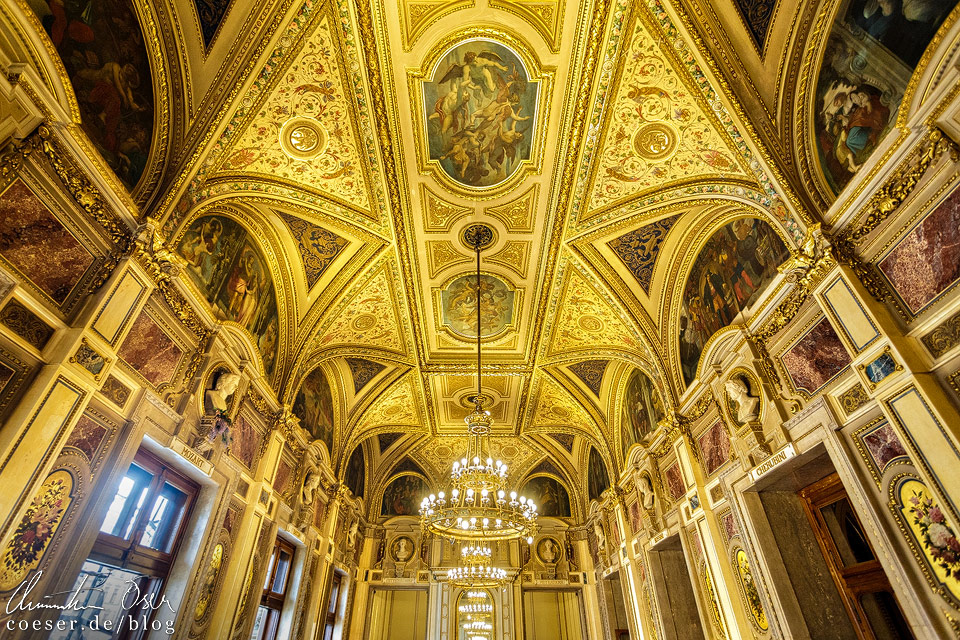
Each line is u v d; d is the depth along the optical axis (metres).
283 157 8.06
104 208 5.48
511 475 20.94
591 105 7.63
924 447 4.87
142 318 6.23
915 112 4.89
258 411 9.55
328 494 14.48
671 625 11.47
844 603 7.25
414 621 19.83
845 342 5.89
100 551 5.88
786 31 6.36
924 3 4.79
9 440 4.32
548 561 19.39
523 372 14.39
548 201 9.51
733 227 8.52
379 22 6.72
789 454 7.02
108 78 5.47
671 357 10.73
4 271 4.36
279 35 6.46
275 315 10.20
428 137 8.36
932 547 4.91
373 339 12.96
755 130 6.66
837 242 6.00
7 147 4.37
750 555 7.93
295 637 11.61
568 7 6.72
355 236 10.04
